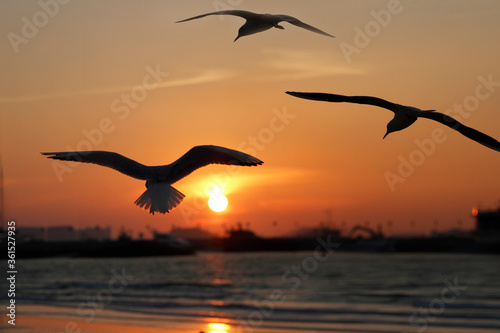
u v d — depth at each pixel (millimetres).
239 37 9344
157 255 199000
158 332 23422
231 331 24016
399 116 6492
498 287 53344
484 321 26625
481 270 93875
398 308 32562
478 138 6254
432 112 6316
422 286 56844
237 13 9148
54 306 32188
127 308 31500
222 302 35250
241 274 86688
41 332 23344
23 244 158625
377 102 6500
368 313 29906
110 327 24672
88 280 69062
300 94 6551
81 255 176750
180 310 30656
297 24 8750
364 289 52344
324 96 6535
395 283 62219
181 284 55594
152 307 32125
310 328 24828
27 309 30953
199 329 24500
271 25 9266
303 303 35875
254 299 38562
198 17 7375
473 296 42562
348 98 6496
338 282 63625
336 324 26016
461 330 24359
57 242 170000
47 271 95375
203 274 87500
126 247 191375
